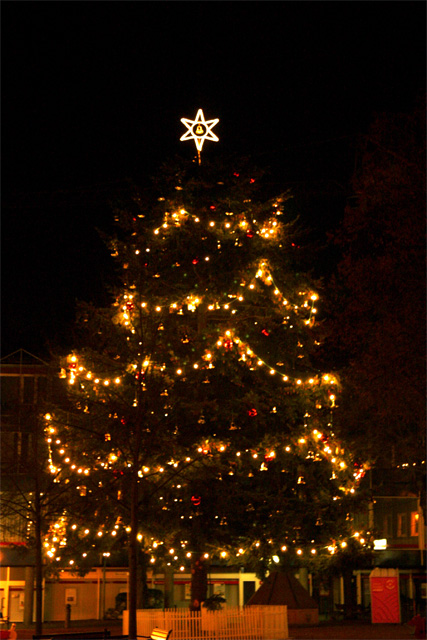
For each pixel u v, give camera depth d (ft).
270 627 93.04
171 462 88.28
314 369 109.29
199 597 96.73
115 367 96.27
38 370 145.28
